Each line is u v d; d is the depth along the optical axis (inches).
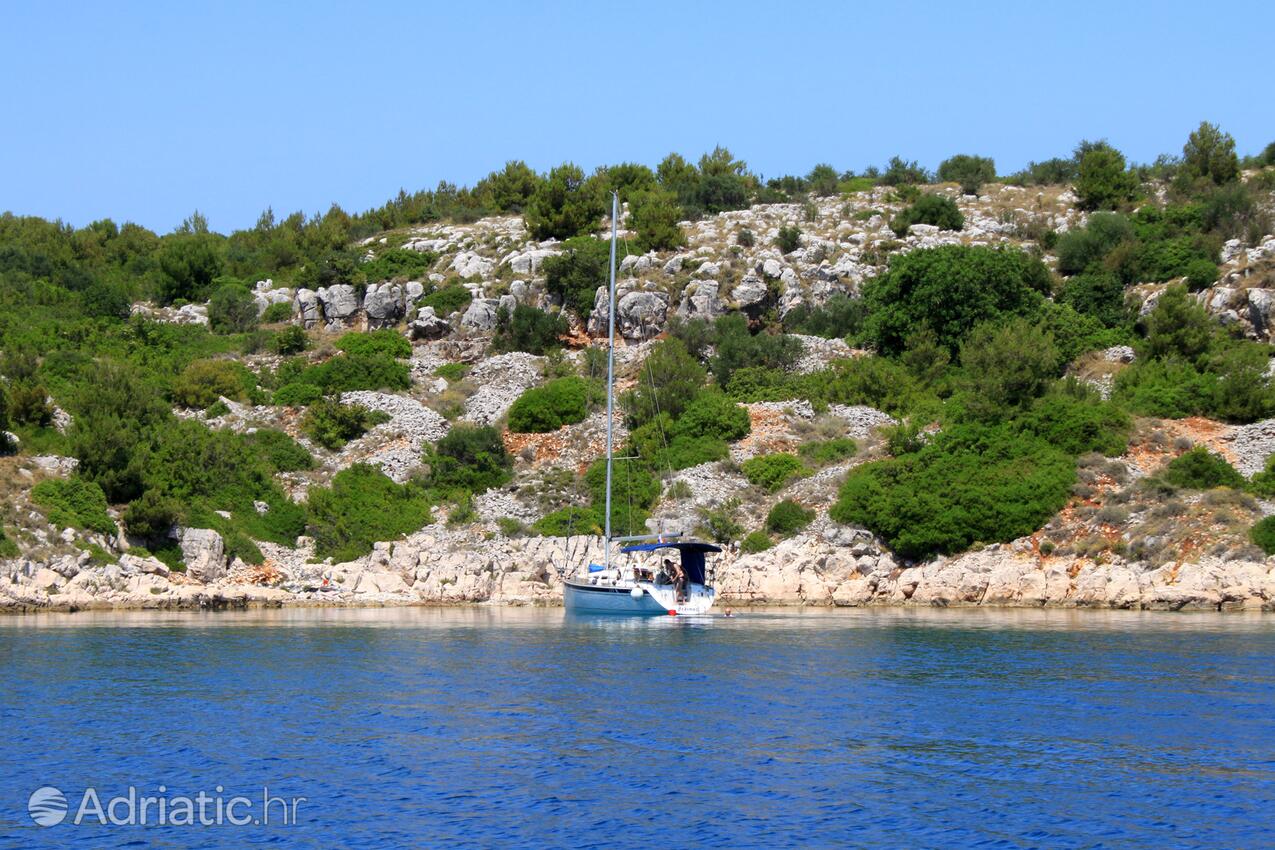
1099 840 1477.6
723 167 7864.2
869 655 2711.6
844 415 4906.5
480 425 5049.2
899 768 1768.0
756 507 4357.8
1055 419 4394.7
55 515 3905.0
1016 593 3833.7
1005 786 1681.8
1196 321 5073.8
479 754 1849.2
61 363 5142.7
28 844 1496.1
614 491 4453.7
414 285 5999.0
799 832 1510.8
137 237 7859.3
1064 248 6077.8
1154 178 7298.2
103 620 3444.9
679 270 5861.2
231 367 5388.8
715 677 2439.7
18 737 1956.2
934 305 5319.9
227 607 3816.4
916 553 4052.7
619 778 1726.1
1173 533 3814.0
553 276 5836.6
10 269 6688.0
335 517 4365.2
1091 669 2509.8
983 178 7632.9
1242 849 1445.6
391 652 2775.6
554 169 6875.0
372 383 5339.6
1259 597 3567.9
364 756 1840.6
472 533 4318.4
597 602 3521.2
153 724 2038.6
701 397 4926.2
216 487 4345.5
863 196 7288.4
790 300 5757.9
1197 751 1843.0
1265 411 4493.1
